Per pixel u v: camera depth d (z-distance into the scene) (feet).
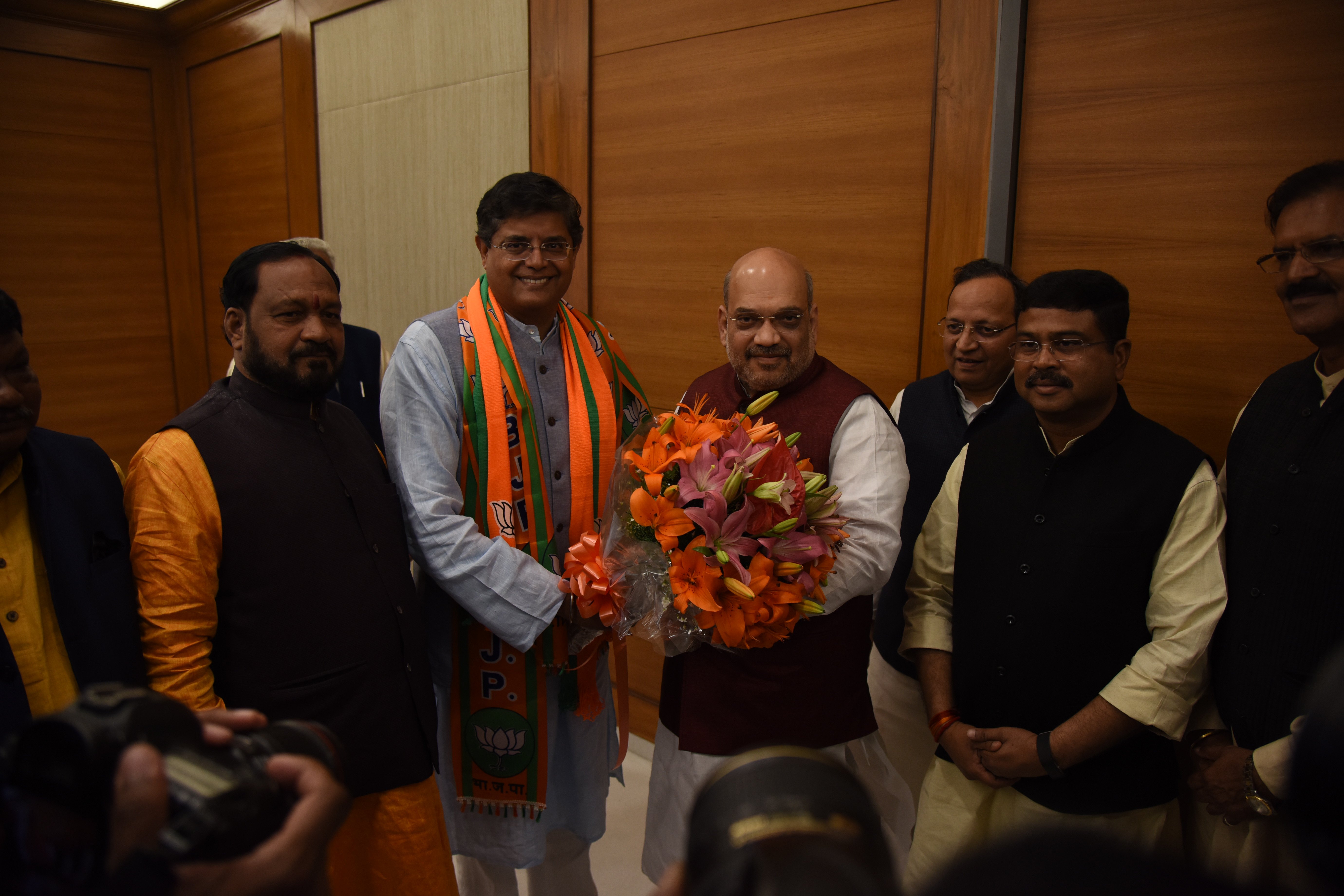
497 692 5.30
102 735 1.45
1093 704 4.12
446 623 5.45
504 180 5.27
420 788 4.53
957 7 6.35
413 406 5.01
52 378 15.43
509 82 10.09
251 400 4.20
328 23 12.53
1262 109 5.19
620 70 8.89
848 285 7.38
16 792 1.43
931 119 6.68
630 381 6.10
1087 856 0.79
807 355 4.88
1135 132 5.70
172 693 3.79
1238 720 4.00
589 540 4.78
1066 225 6.07
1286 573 3.83
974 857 0.83
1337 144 4.96
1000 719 4.46
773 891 0.92
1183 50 5.44
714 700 4.72
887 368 7.20
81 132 15.23
